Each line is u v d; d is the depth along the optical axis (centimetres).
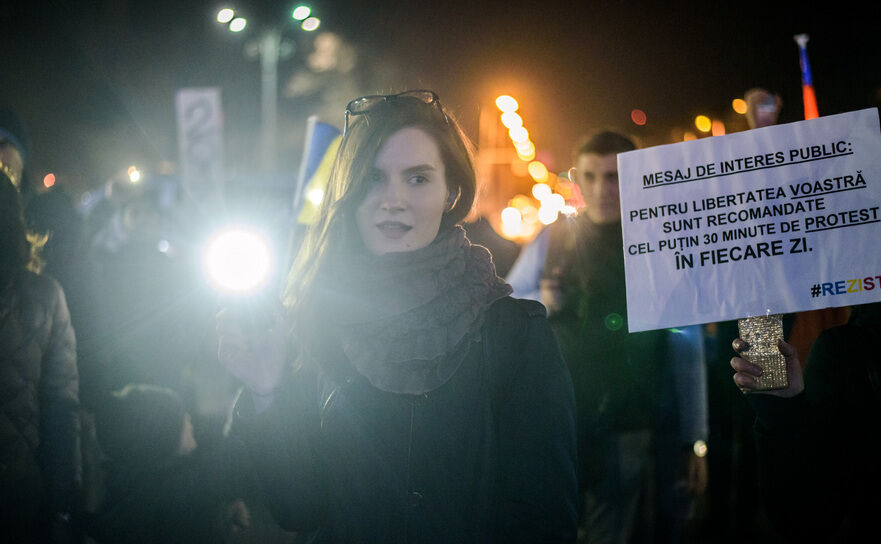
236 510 374
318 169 474
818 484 248
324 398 240
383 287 240
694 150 269
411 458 228
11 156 502
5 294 340
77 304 493
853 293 253
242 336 238
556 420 226
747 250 262
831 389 254
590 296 435
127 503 334
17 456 334
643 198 272
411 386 230
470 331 236
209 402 535
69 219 507
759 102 509
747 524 434
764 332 256
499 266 570
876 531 246
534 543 216
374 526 227
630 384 416
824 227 257
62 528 347
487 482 226
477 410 230
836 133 258
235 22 1491
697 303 263
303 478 236
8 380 335
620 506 409
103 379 481
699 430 415
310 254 252
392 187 245
